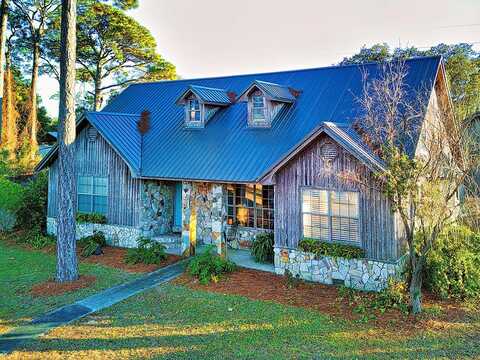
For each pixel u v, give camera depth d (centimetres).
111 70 3722
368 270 1146
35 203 1991
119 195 1772
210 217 1767
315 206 1241
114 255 1606
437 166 951
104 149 1808
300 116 1609
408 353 795
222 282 1245
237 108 1834
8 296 1142
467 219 1218
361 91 1580
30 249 1727
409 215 1092
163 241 1708
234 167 1502
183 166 1611
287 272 1233
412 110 1188
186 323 949
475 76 2802
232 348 826
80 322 965
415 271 973
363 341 847
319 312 999
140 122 1953
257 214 1661
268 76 1973
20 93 3853
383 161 1064
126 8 3441
